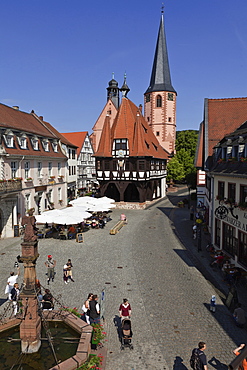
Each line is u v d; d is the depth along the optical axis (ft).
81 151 171.12
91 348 29.55
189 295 43.04
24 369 26.35
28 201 93.71
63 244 70.28
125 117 134.72
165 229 88.69
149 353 29.43
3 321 31.81
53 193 114.21
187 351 29.81
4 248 66.59
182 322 35.42
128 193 149.38
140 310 38.14
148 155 125.70
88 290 43.86
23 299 27.99
